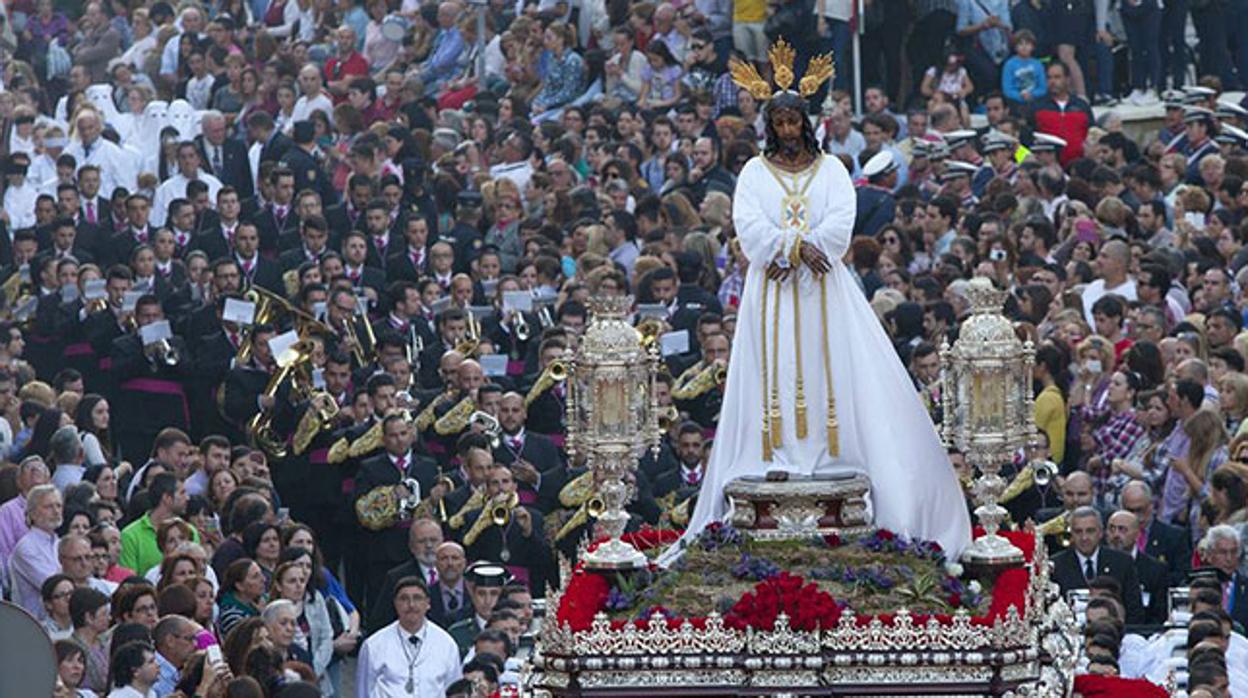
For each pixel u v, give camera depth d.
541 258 101.75
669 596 48.72
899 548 50.03
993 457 49.97
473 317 98.31
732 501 51.06
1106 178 109.50
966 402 50.03
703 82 123.88
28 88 139.25
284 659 67.00
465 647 73.81
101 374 102.44
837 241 50.84
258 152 122.50
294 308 99.12
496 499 81.81
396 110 129.12
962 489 56.16
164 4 140.00
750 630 46.84
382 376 89.12
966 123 122.06
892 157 110.12
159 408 99.94
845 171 51.47
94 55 141.88
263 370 96.38
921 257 104.75
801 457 51.31
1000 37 124.81
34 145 125.81
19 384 93.81
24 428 90.00
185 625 66.50
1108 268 96.88
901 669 46.66
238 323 99.06
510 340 98.88
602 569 49.97
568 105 127.06
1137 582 74.25
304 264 104.25
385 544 84.81
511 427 86.88
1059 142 114.75
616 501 50.22
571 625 47.38
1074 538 74.31
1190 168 113.56
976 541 50.69
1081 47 126.25
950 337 86.56
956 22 124.19
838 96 118.31
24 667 47.59
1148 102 127.56
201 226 110.75
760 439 51.56
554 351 89.38
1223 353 85.25
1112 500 81.44
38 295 104.81
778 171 51.44
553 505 84.44
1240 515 74.00
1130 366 84.88
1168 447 80.75
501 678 55.09
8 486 77.88
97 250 112.62
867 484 50.94
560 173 114.62
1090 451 84.19
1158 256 96.62
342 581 90.81
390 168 117.62
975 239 102.19
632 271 105.31
